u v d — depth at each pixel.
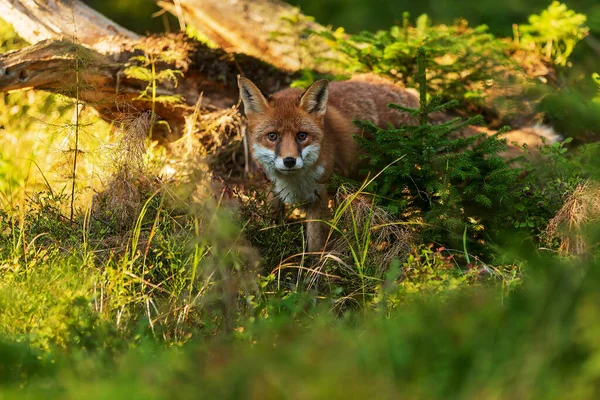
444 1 18.14
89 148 11.86
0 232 10.21
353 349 5.90
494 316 6.07
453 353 5.66
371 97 12.91
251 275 9.02
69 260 8.94
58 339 7.17
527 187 10.98
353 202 10.50
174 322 8.24
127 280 8.84
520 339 5.69
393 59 14.23
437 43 13.98
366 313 8.11
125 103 12.36
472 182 10.52
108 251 9.62
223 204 10.47
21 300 7.98
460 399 5.24
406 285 8.17
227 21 16.98
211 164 13.29
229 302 8.27
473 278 8.84
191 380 5.82
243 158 13.93
